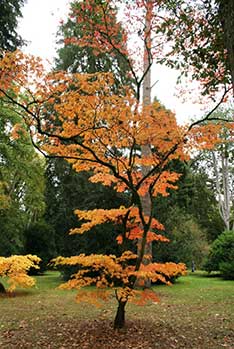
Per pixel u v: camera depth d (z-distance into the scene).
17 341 5.68
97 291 6.09
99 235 13.81
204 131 5.81
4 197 13.89
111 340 5.69
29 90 5.20
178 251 14.78
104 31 7.32
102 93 5.58
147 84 11.08
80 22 7.61
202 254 20.28
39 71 5.09
